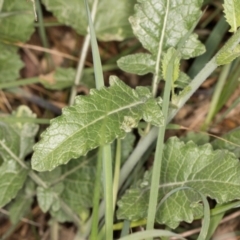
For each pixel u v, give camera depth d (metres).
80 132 0.36
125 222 0.39
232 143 0.41
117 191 0.41
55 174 0.44
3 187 0.42
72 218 0.44
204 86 0.51
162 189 0.40
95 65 0.37
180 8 0.40
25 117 0.45
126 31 0.49
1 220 0.48
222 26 0.47
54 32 0.55
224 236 0.40
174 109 0.39
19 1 0.49
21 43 0.50
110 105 0.36
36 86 0.53
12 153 0.43
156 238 0.40
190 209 0.38
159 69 0.40
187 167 0.39
